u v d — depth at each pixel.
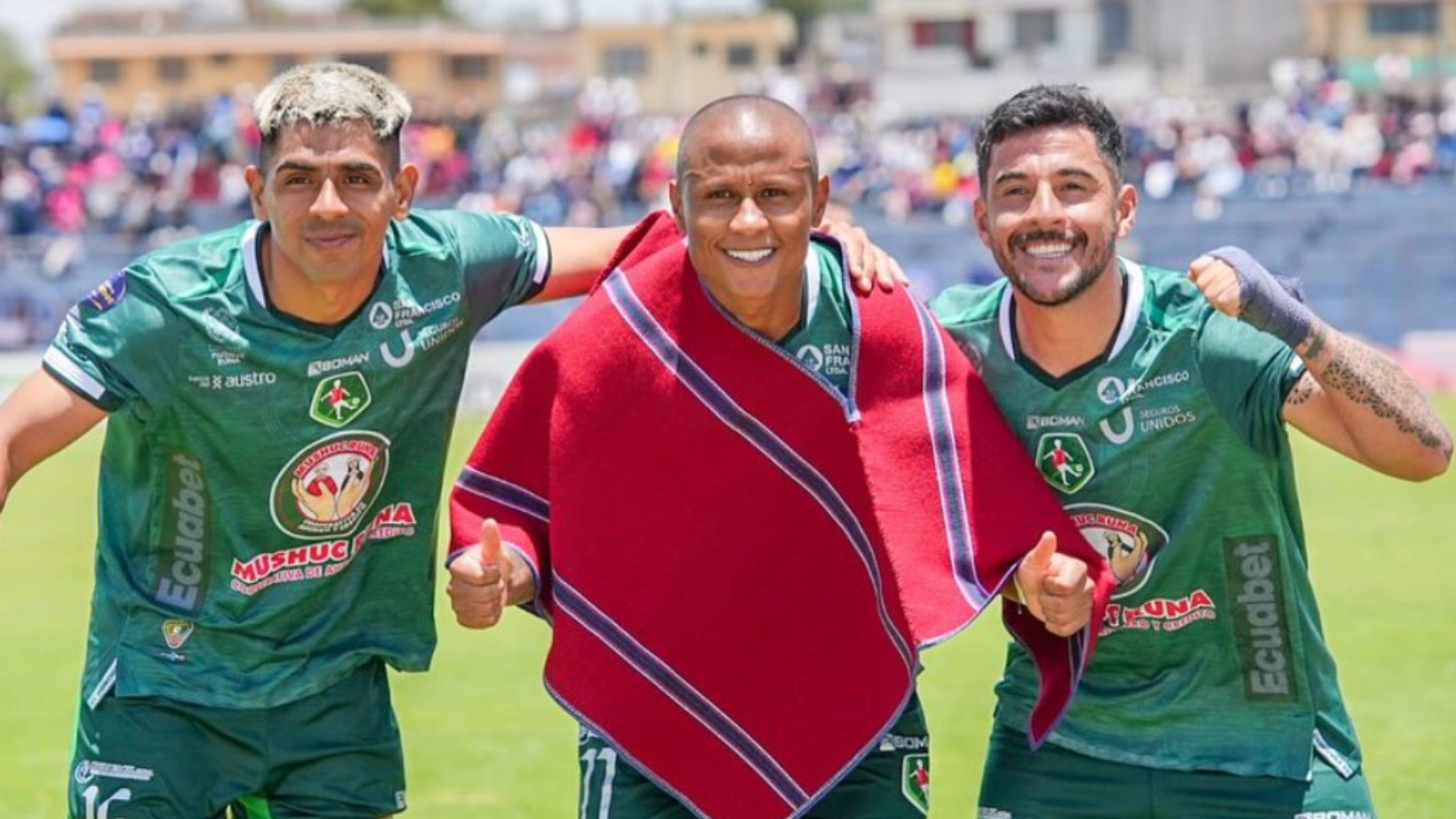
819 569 4.29
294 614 4.58
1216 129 42.22
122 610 4.59
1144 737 4.40
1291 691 4.33
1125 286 4.32
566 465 4.30
